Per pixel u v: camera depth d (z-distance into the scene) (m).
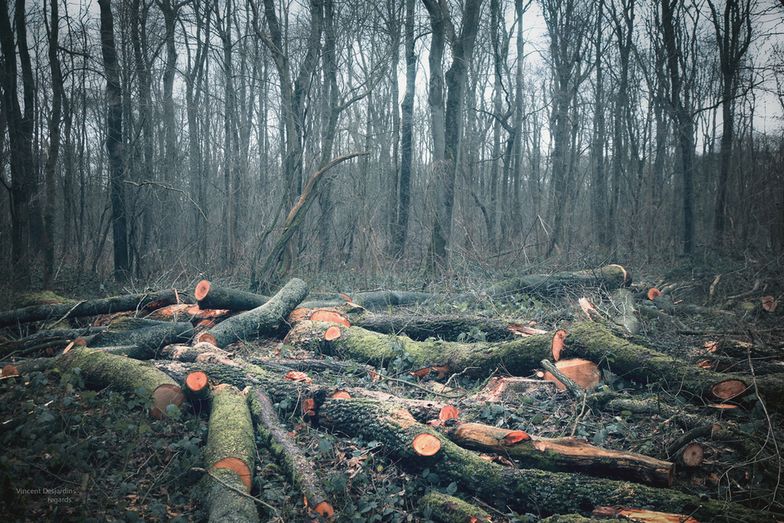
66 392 5.25
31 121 13.23
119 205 14.19
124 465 4.40
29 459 4.16
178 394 5.34
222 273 13.34
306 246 14.87
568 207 19.06
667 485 4.15
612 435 5.13
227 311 8.84
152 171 15.77
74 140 16.88
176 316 8.52
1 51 13.01
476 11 14.11
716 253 16.12
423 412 5.16
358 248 15.11
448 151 14.22
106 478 4.22
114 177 14.05
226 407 5.05
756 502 4.08
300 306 9.22
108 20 14.33
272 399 5.59
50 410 4.86
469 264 12.67
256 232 14.43
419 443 4.55
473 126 23.20
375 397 5.46
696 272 12.34
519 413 5.57
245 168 16.77
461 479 4.39
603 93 22.92
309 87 14.81
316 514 4.00
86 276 13.34
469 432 4.75
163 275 11.84
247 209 16.16
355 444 5.04
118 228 14.20
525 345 6.40
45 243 12.19
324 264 15.19
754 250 14.74
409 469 4.67
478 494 4.32
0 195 15.46
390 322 8.28
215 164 21.83
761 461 4.28
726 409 5.31
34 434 4.40
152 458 4.61
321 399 5.44
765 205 17.77
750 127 20.75
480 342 7.18
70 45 14.10
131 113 15.22
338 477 4.27
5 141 13.02
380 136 19.55
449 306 9.67
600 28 20.59
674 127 19.33
